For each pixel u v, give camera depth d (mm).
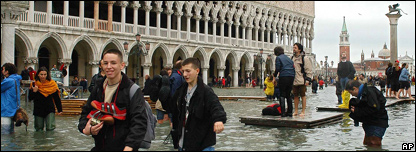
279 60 12508
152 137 7992
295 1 71438
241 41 60188
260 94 35906
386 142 9508
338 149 8609
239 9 59219
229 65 63844
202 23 59844
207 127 7234
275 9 66000
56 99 11688
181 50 50875
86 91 36312
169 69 12930
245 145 9148
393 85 23828
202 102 7094
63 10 41406
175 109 7531
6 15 17781
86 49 43812
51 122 11586
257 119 12500
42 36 36125
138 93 6895
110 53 6828
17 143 9555
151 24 52625
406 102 22344
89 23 40469
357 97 9023
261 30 64125
